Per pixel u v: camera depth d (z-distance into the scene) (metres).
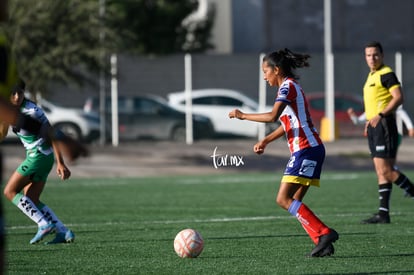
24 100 15.79
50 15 43.28
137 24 73.69
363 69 59.41
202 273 13.45
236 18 80.62
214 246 16.69
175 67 56.31
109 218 22.53
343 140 52.94
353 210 24.27
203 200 27.66
